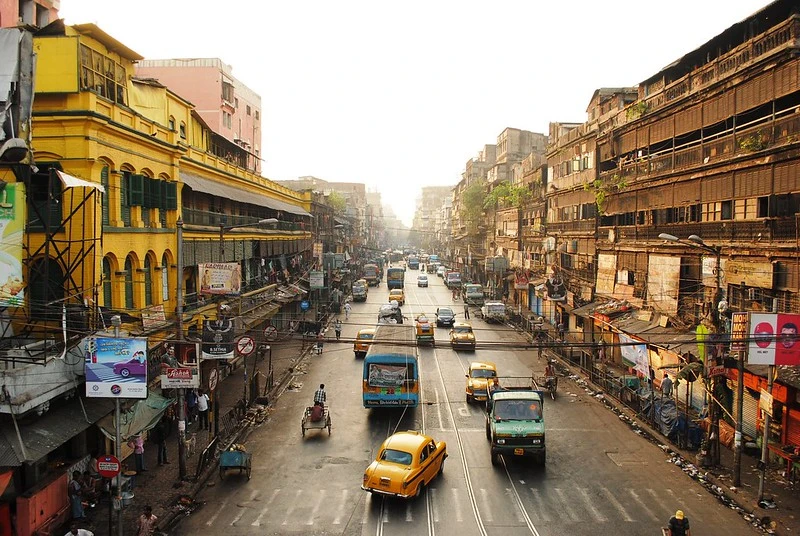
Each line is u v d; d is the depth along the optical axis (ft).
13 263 50.47
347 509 55.52
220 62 163.73
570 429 79.87
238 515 54.70
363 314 184.96
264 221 81.20
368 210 480.64
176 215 82.74
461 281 276.21
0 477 44.42
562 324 140.05
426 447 60.70
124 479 56.85
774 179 69.77
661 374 91.66
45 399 49.32
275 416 86.94
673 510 55.11
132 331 65.46
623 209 112.27
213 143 121.19
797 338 51.78
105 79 67.82
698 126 87.04
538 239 180.04
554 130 163.63
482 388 91.66
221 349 76.38
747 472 63.46
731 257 76.95
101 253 61.46
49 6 86.99
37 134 60.18
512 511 54.75
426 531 50.80
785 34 67.92
